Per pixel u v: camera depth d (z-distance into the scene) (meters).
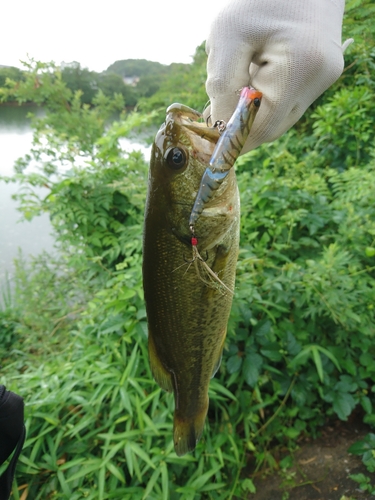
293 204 0.68
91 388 0.51
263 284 0.58
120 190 0.82
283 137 0.96
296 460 0.57
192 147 0.26
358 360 0.60
